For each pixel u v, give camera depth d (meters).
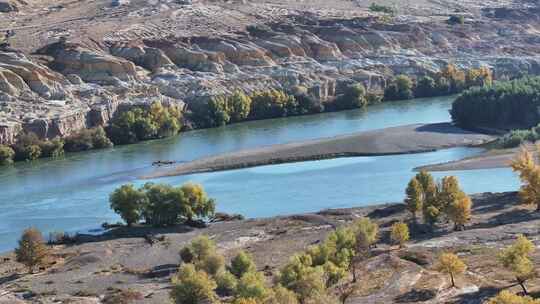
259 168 144.62
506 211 103.56
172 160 155.62
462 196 100.19
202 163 148.38
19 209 124.44
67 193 133.25
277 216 112.56
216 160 149.62
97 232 111.75
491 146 149.88
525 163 105.12
